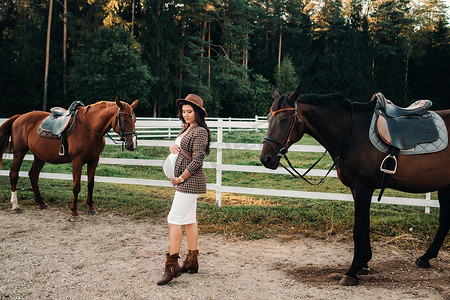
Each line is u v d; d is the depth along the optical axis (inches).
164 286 126.3
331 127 137.2
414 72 1882.4
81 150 214.1
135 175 373.7
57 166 416.2
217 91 1497.3
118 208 241.0
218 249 168.1
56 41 1390.3
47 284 128.2
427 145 128.2
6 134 239.1
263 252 164.4
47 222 210.7
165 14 1321.4
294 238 182.7
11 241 175.5
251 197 292.0
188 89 1450.5
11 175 233.6
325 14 2112.5
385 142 128.8
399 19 1951.3
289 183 343.6
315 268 145.4
